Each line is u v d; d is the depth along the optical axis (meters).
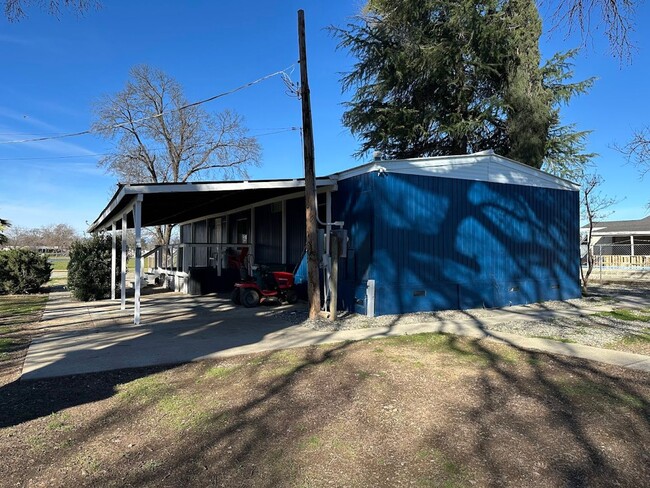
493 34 18.67
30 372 5.66
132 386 5.09
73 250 14.69
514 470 3.18
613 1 6.41
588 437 3.70
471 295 10.88
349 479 3.07
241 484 3.02
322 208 11.95
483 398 4.60
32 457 3.44
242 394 4.77
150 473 3.17
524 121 18.88
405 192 9.93
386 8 20.89
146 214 15.27
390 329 8.33
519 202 11.99
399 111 20.28
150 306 12.17
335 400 4.57
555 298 12.77
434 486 2.98
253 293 11.55
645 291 15.95
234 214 17.64
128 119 28.81
